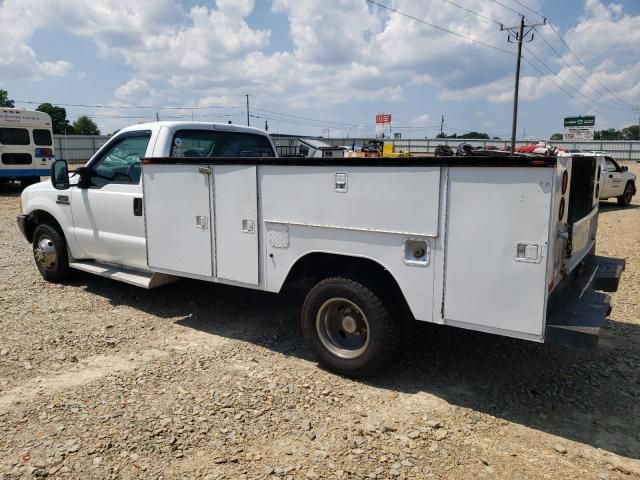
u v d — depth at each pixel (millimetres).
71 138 48562
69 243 6504
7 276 7242
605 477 3018
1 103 70062
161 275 5434
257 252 4484
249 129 6508
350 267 4199
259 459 3141
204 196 4754
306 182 4105
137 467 3045
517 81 36938
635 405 3855
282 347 4875
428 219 3578
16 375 4215
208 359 4574
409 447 3289
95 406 3721
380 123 54250
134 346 4863
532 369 4438
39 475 2959
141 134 5625
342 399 3887
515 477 3012
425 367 4445
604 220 13836
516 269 3311
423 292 3688
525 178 3209
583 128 67812
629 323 5578
